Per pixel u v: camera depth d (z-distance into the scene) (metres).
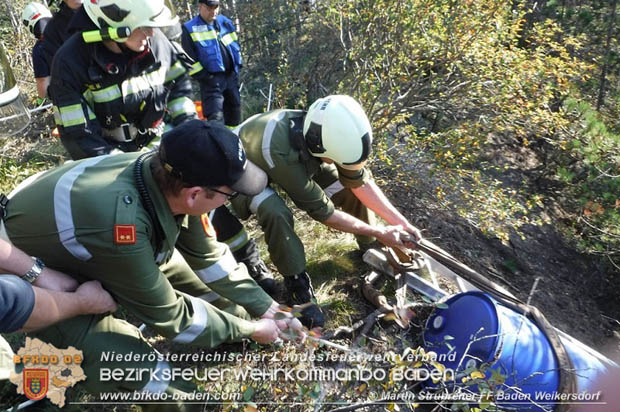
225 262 2.15
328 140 2.37
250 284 2.17
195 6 7.99
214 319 1.93
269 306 2.18
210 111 4.38
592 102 8.35
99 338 1.79
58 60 2.28
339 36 5.69
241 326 2.02
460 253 4.82
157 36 2.53
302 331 2.20
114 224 1.61
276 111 2.60
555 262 6.40
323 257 3.39
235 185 1.62
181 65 2.69
